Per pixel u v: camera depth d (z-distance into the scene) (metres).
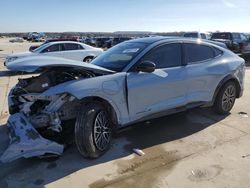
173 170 3.69
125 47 4.97
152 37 5.20
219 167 3.74
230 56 5.79
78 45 14.22
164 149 4.30
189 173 3.61
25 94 4.03
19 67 3.74
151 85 4.43
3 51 31.11
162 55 4.73
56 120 3.82
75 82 3.83
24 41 73.31
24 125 3.66
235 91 5.82
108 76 4.08
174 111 4.87
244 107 6.38
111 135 4.25
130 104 4.26
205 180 3.45
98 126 3.95
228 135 4.79
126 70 4.30
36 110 4.00
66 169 3.77
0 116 6.03
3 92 8.59
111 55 4.88
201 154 4.12
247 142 4.51
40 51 13.44
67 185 3.42
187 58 5.05
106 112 4.09
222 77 5.43
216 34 20.61
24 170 3.77
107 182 3.46
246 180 3.43
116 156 4.09
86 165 3.85
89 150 3.84
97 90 3.87
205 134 4.84
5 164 3.93
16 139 3.53
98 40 37.75
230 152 4.17
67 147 4.22
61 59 4.10
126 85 4.18
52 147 3.69
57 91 3.71
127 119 4.29
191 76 4.95
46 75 4.03
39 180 3.54
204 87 5.21
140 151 4.20
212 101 5.45
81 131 3.77
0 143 4.61
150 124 5.30
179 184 3.38
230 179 3.46
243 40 19.78
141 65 4.26
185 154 4.12
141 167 3.79
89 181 3.49
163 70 4.66
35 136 3.59
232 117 5.68
